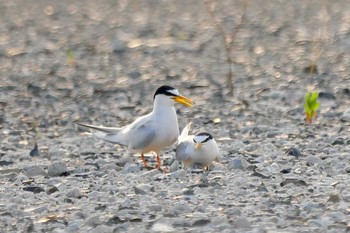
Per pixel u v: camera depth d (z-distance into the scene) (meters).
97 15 35.44
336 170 12.21
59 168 12.70
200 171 12.29
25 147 15.60
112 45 27.95
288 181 11.33
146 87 21.80
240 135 15.75
